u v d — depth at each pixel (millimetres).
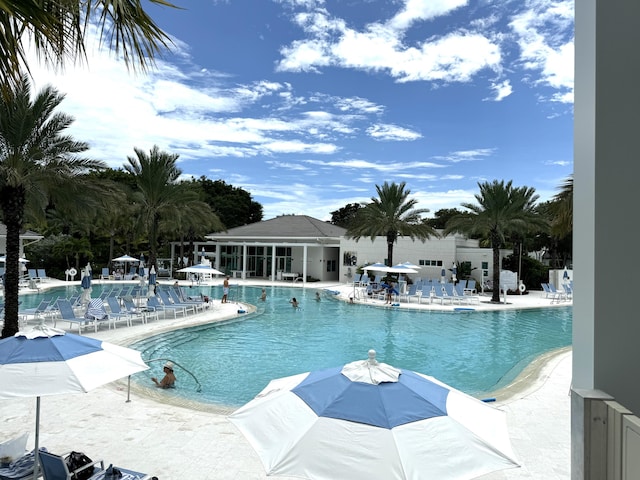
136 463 5887
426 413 3342
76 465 4930
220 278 44281
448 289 27172
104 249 45781
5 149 13203
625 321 3531
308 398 3559
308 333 17641
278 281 42188
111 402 8430
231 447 6430
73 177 14586
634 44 3615
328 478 2893
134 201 32031
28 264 39094
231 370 12055
